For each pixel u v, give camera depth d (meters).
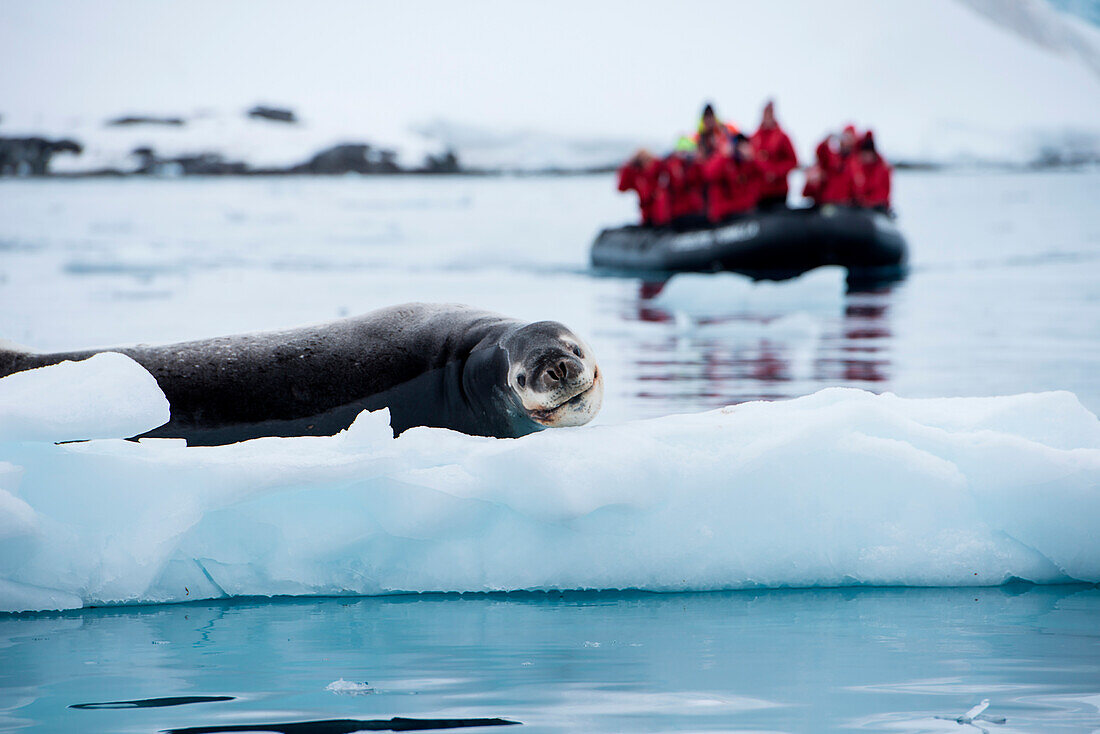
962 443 11.45
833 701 7.51
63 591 10.66
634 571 11.25
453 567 11.27
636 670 8.29
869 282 44.81
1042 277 46.22
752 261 45.78
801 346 27.62
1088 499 11.15
